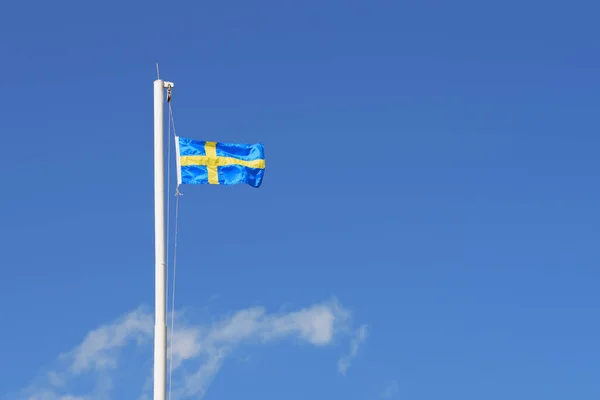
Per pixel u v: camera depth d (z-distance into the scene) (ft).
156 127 119.03
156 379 108.27
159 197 116.06
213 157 129.59
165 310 111.24
